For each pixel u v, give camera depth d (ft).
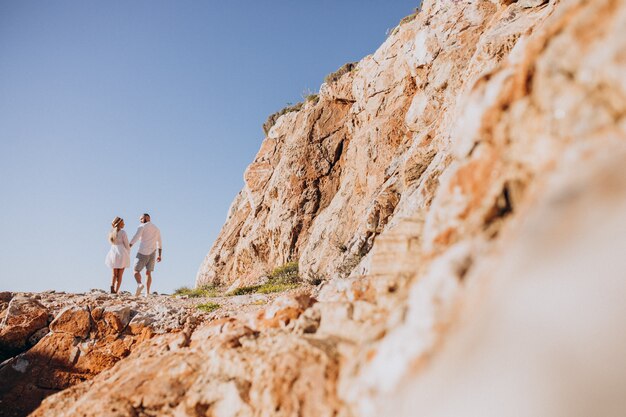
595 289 4.39
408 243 10.98
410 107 48.67
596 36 6.44
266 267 67.05
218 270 77.15
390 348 7.06
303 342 9.61
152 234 34.96
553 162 6.65
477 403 4.62
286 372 9.11
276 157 77.10
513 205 7.52
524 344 4.60
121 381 11.95
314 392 8.56
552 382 4.22
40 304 23.89
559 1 27.02
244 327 11.91
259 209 74.49
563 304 4.53
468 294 6.23
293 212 64.18
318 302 12.01
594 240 4.73
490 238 7.16
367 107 58.49
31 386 19.02
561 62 6.93
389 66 56.70
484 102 8.19
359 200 52.29
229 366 10.34
